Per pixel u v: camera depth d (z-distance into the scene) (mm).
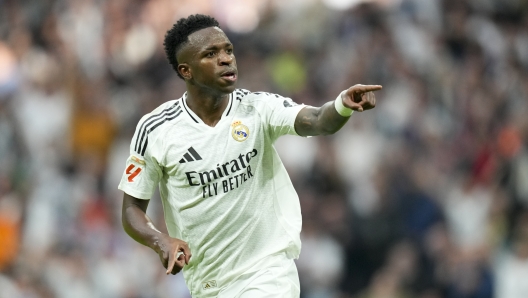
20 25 57906
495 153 45625
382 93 49312
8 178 45844
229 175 17734
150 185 18266
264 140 18000
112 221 44219
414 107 48469
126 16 57594
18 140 49312
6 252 41219
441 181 44125
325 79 52281
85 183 45938
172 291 38812
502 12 55469
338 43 53750
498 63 52719
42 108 51406
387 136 46906
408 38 52406
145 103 51438
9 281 39281
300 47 54125
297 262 40344
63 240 41781
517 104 50344
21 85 52875
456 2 54344
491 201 43375
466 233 42562
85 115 50531
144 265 40781
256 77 52094
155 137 17984
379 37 52312
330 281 40312
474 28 53750
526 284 38062
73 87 51719
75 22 57531
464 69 51969
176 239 17266
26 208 43969
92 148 49750
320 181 43875
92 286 39875
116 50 56438
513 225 42750
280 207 18297
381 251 41125
